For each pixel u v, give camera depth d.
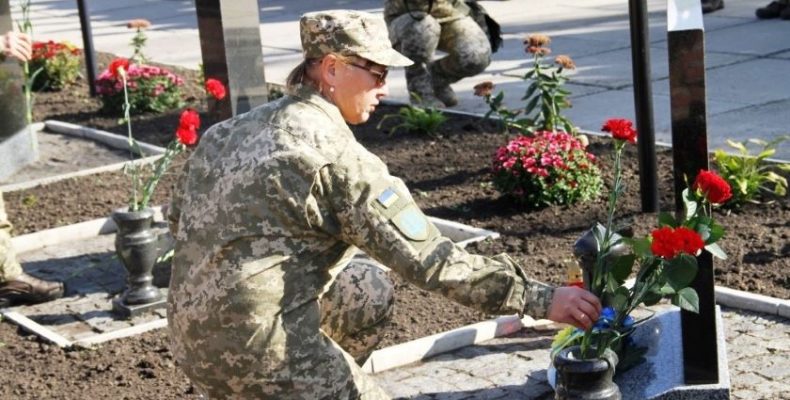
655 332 5.17
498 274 3.84
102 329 6.50
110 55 15.03
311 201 3.79
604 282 4.47
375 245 3.80
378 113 10.76
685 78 4.54
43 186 9.32
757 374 5.26
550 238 7.22
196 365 3.91
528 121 9.19
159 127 11.04
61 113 11.91
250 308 3.78
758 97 9.97
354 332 4.43
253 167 3.82
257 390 3.84
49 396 5.60
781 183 7.50
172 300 3.96
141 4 20.11
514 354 5.67
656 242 4.05
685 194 4.40
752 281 6.21
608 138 9.16
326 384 3.87
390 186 3.83
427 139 9.73
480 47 10.30
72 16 19.33
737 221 7.19
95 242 8.07
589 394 4.29
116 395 5.55
